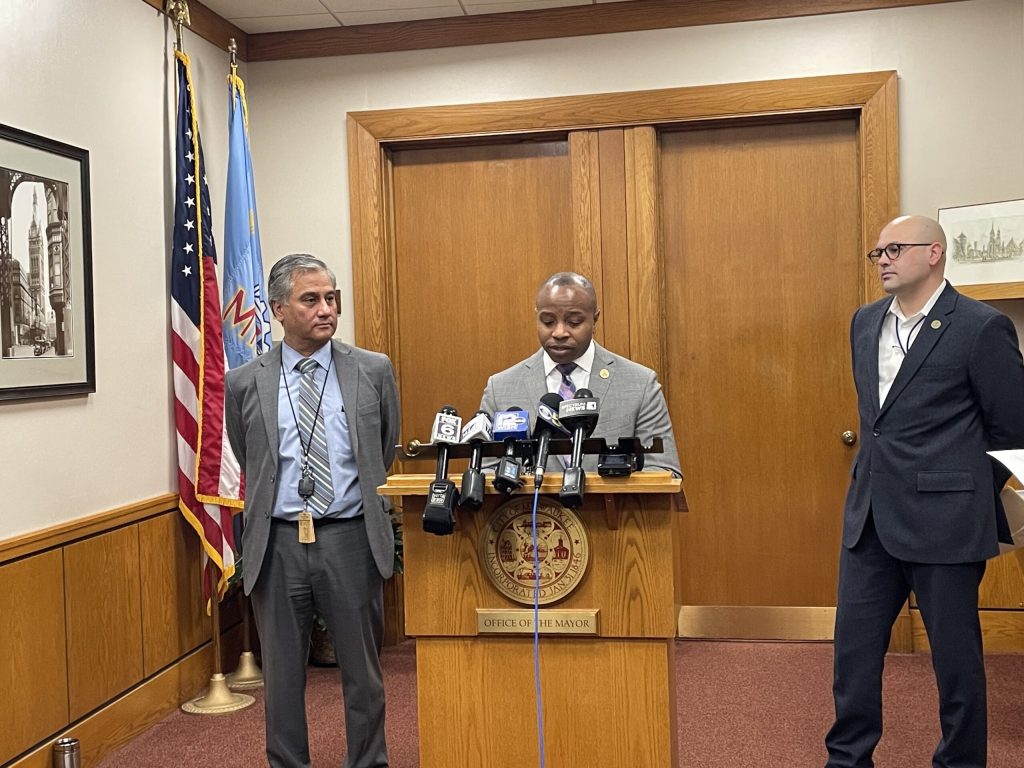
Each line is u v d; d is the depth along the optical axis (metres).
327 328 2.93
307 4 4.52
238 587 4.40
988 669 4.18
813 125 4.61
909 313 2.81
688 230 4.73
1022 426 2.68
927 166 4.44
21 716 3.14
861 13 4.46
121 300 3.80
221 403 4.08
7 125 3.13
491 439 2.00
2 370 3.10
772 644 4.64
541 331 2.74
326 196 4.89
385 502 2.98
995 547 2.67
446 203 4.92
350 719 2.96
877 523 2.76
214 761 3.50
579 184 4.70
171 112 4.22
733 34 4.55
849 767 2.83
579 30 4.66
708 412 4.74
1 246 3.09
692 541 4.77
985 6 4.37
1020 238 4.16
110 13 3.75
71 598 3.41
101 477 3.64
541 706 1.94
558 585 1.93
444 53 4.78
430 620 1.98
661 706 1.90
